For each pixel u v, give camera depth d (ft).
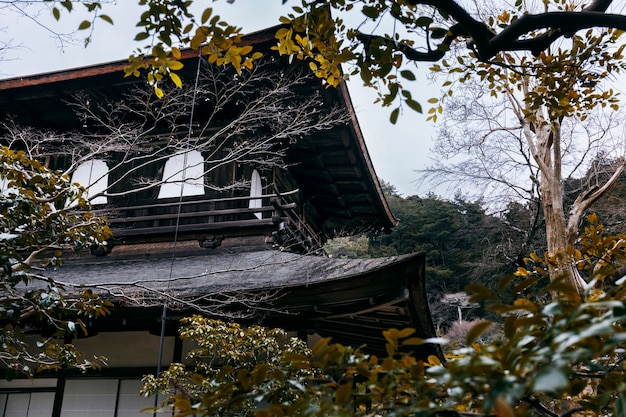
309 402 5.12
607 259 12.80
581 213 28.99
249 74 32.12
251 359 25.80
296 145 38.86
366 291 23.34
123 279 30.27
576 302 4.20
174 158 36.99
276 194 32.50
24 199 16.97
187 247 34.58
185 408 5.24
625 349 5.25
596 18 11.22
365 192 47.78
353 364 4.91
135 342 30.07
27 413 31.01
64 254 36.37
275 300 24.82
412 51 12.39
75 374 30.60
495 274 52.60
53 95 35.83
